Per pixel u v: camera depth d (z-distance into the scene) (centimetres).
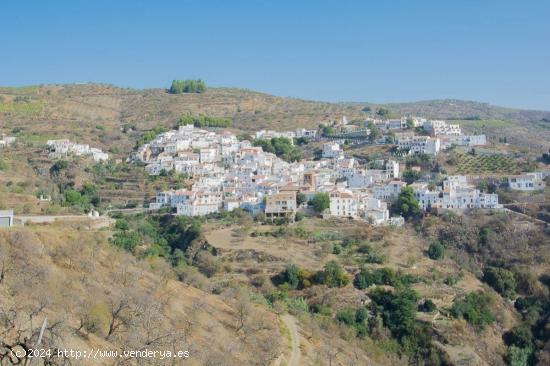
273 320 14638
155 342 9406
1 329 7744
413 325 17038
